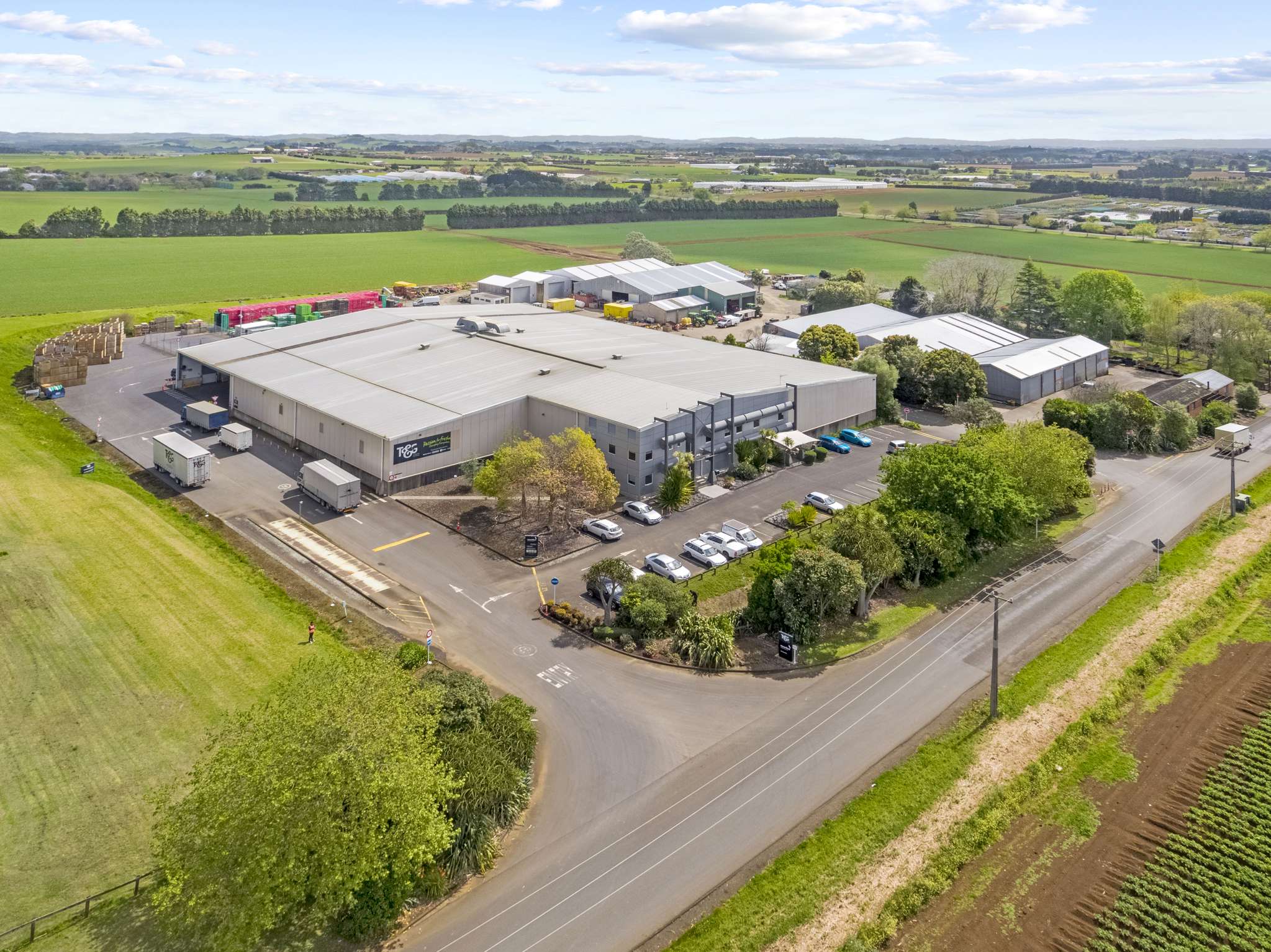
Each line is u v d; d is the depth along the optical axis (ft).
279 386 338.54
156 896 118.73
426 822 125.39
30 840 140.05
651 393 313.94
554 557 245.45
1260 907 132.16
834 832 145.59
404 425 291.17
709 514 278.46
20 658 189.16
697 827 147.43
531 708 176.55
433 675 170.60
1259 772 163.02
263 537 255.09
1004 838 146.82
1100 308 547.08
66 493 277.23
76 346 432.66
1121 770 163.94
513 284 640.99
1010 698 184.75
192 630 202.39
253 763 120.98
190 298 629.51
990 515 241.14
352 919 124.57
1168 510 295.48
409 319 435.94
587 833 145.79
